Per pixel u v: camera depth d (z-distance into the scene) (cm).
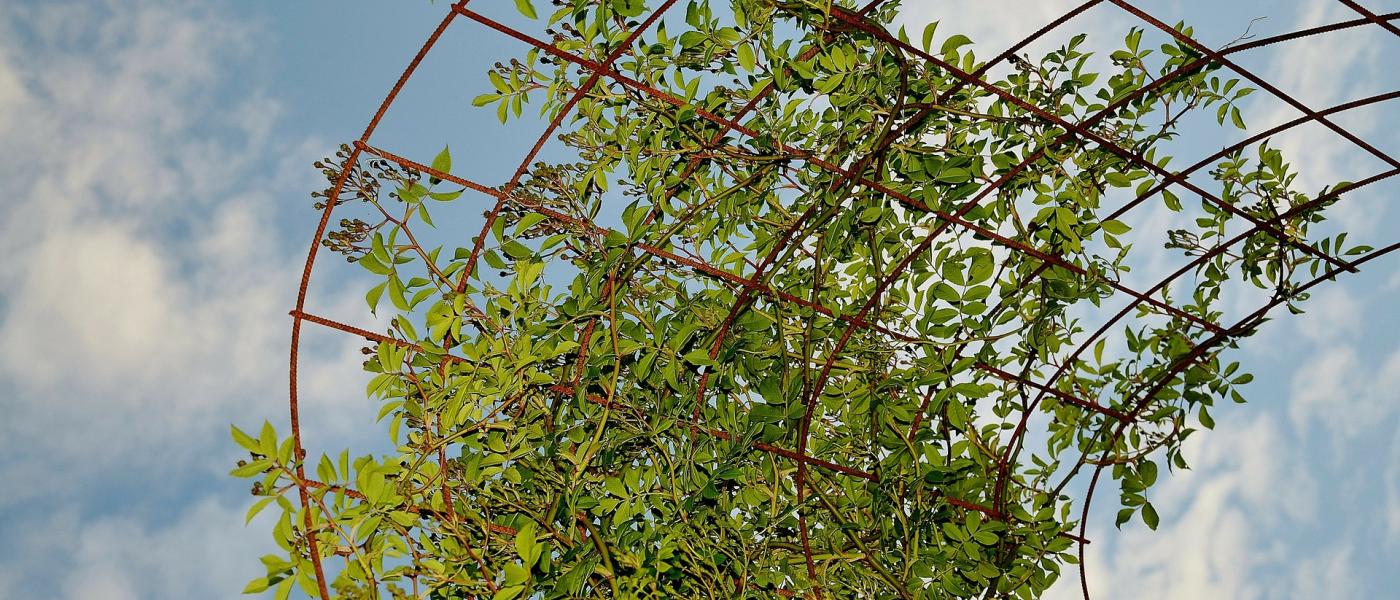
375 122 193
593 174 222
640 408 232
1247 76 229
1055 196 252
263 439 173
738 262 242
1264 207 277
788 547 238
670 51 219
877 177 235
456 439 211
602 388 229
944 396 247
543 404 227
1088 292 265
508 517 221
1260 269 285
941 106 228
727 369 246
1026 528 284
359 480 183
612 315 223
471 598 210
